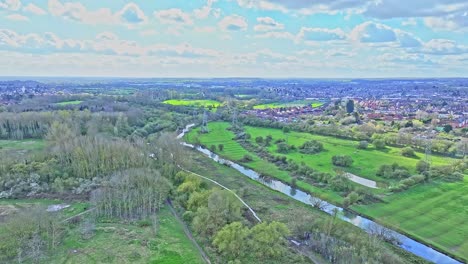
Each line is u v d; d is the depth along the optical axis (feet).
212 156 613.93
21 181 399.44
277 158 572.92
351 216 374.84
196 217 323.16
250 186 463.01
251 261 274.77
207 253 286.05
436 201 402.31
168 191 397.80
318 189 449.48
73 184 404.98
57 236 298.97
